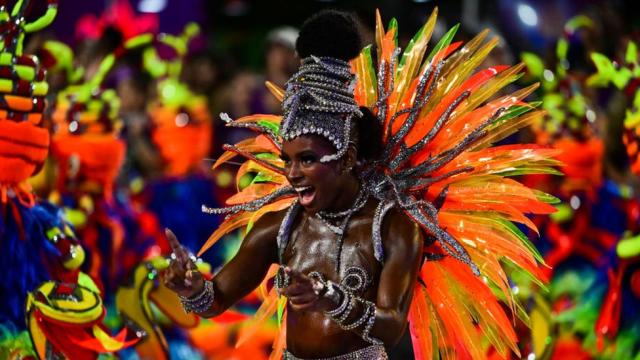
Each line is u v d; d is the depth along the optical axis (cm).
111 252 1255
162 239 1382
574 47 1606
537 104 821
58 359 985
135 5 2014
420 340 813
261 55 2308
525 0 1858
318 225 743
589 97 1532
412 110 773
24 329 951
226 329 1529
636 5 1975
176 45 1791
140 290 1226
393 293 712
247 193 838
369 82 815
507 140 1456
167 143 1731
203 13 2095
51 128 1244
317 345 724
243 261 764
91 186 1270
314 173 714
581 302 1364
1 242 948
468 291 802
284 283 707
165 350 1221
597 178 1502
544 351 1300
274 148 830
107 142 1274
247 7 2333
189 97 1762
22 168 959
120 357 1209
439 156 774
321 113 716
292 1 2311
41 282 971
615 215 1474
